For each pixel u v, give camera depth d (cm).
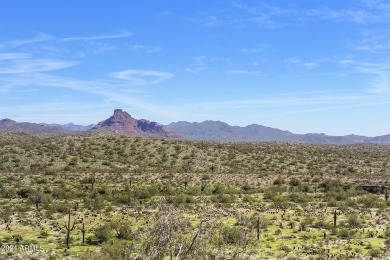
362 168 11294
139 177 9238
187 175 9694
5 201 6631
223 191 7956
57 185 8088
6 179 8275
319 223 5153
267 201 7162
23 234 4544
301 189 8381
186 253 1517
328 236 4612
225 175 9838
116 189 7844
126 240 4009
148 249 1529
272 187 8462
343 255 3747
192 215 5256
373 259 3650
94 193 7275
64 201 6706
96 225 5053
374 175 10100
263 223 4953
